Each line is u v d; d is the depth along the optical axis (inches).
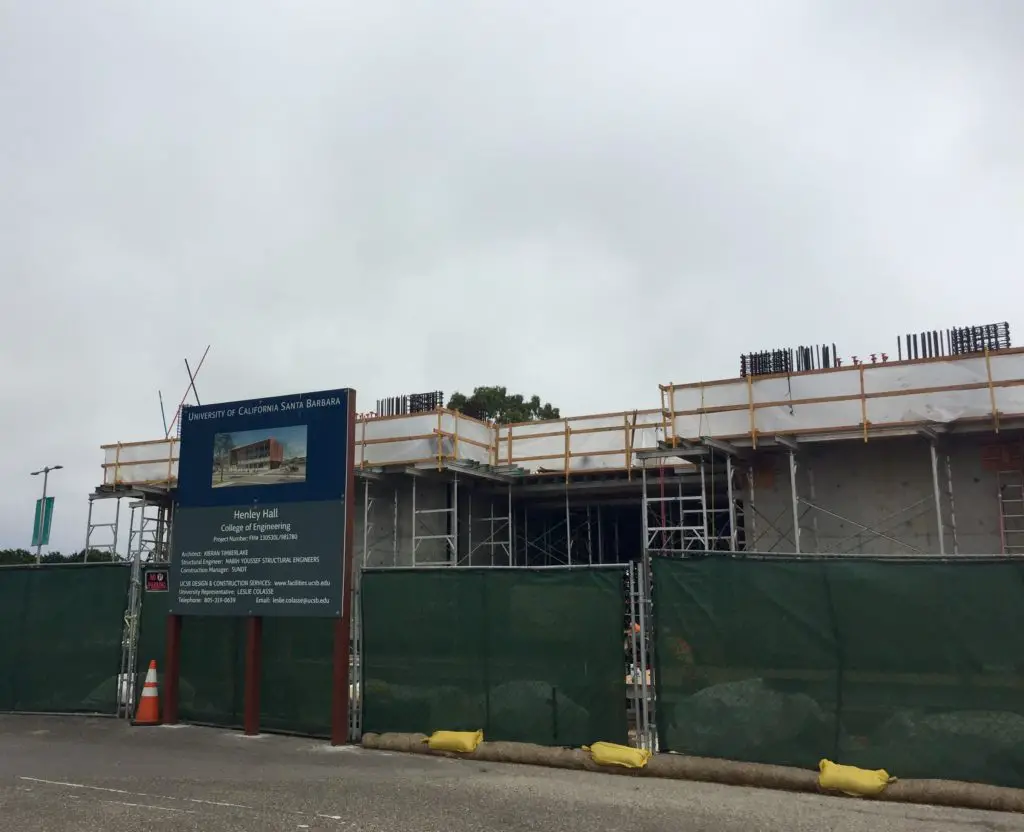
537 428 901.2
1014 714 284.0
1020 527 634.8
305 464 424.5
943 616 297.6
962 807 277.4
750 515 722.8
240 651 442.3
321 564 411.5
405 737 376.8
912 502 670.5
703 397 690.8
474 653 374.3
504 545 950.4
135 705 472.1
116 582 491.2
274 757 367.6
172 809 281.3
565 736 350.9
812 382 657.0
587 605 355.9
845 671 308.5
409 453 813.2
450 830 255.3
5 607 510.6
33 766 353.7
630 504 1008.2
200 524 445.4
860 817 267.7
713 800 290.0
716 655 329.4
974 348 667.4
